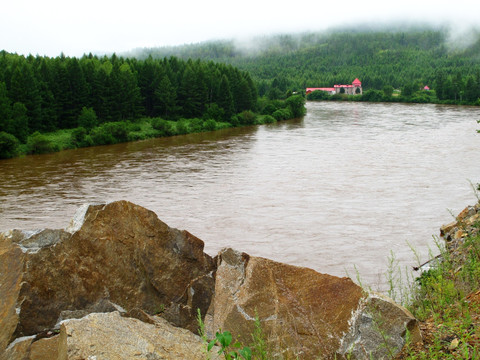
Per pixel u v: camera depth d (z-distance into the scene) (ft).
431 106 488.85
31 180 149.28
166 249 20.94
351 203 116.06
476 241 33.55
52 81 264.52
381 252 79.05
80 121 255.09
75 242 19.01
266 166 169.99
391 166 165.58
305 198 122.42
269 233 93.35
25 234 18.47
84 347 14.64
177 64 395.34
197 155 198.29
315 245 84.84
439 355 16.48
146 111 341.21
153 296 20.15
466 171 153.17
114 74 289.74
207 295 21.12
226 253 21.30
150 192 131.54
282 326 18.43
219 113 323.16
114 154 204.74
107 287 19.20
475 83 502.38
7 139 195.11
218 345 18.19
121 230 20.12
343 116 380.78
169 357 15.96
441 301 20.80
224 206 115.65
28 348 16.56
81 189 136.15
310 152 200.95
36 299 17.48
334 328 18.35
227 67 408.46
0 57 302.04
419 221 99.04
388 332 17.95
